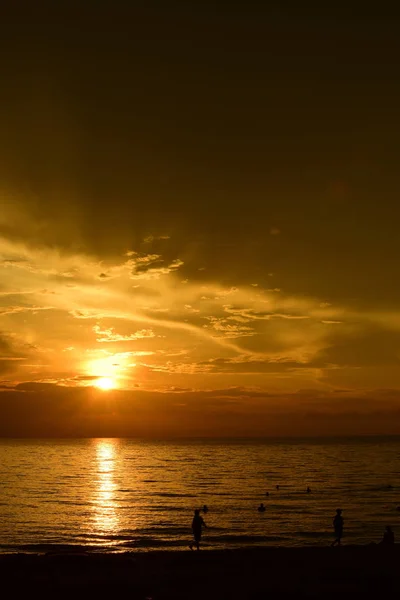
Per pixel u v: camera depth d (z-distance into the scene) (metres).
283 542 41.38
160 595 17.38
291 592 17.12
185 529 48.53
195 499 74.81
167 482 103.94
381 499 74.88
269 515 58.38
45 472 130.75
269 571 21.12
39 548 38.06
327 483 102.44
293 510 62.84
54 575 20.45
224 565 22.62
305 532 46.41
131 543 41.03
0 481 103.56
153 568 21.98
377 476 120.62
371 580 18.72
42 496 77.31
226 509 63.91
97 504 68.06
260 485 98.12
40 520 53.75
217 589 18.11
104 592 17.80
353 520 54.09
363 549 27.30
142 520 54.41
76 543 41.00
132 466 158.62
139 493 83.06
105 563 23.00
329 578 19.64
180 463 175.62
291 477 117.31
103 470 139.75
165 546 39.50
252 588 18.12
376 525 50.62
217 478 114.31
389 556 24.80
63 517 56.06
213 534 45.59
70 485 95.81
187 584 18.88
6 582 19.19
